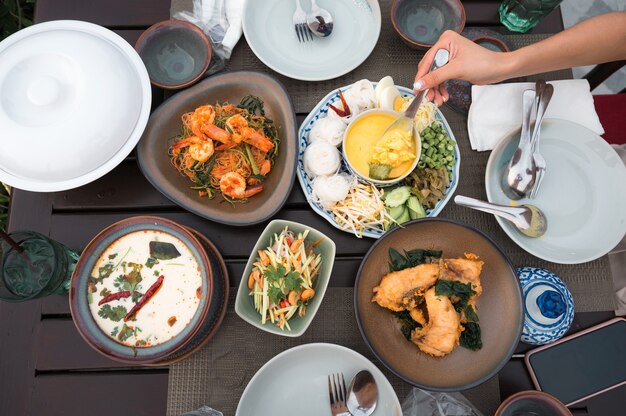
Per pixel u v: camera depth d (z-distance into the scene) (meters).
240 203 1.30
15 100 1.16
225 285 1.25
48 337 1.23
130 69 1.27
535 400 1.08
